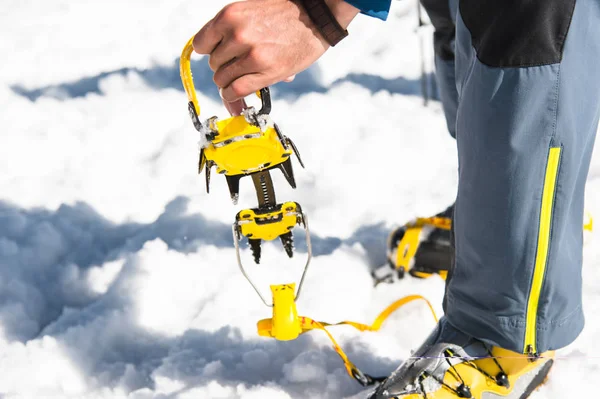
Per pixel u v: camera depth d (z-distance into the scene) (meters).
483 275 1.33
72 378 1.65
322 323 1.65
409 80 3.07
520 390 1.48
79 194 2.43
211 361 1.69
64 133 2.75
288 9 1.08
